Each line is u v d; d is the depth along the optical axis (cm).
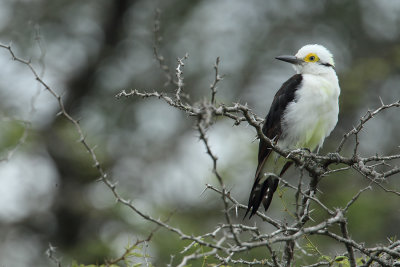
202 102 498
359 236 1339
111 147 1625
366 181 1421
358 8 1917
